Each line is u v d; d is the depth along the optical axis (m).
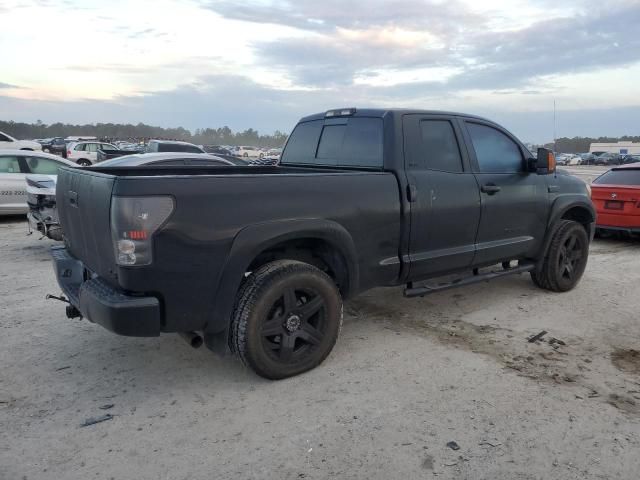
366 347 4.43
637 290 6.29
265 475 2.76
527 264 5.77
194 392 3.65
